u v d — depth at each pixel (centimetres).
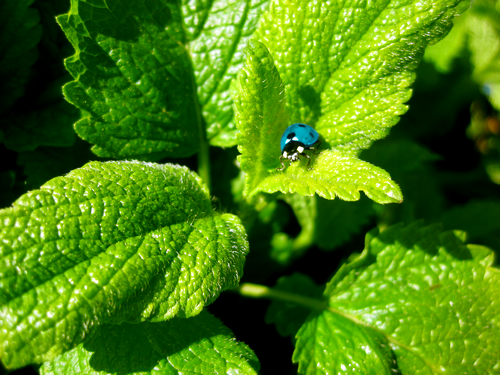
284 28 12
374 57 12
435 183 18
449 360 13
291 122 13
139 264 11
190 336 12
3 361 10
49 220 10
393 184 11
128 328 12
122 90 13
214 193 16
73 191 11
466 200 20
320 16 12
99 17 12
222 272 11
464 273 13
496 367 13
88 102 13
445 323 13
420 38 12
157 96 13
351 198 11
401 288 13
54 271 10
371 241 13
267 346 15
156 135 13
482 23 20
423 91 20
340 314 13
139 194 11
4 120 14
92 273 10
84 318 10
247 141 12
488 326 13
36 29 14
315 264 17
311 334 13
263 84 11
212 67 14
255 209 14
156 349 12
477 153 20
